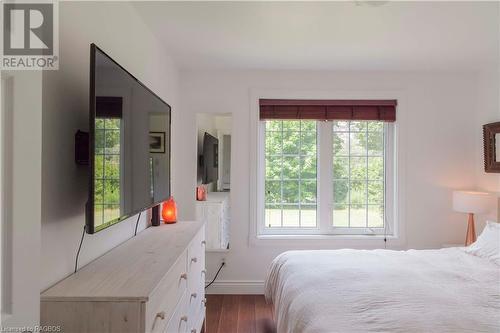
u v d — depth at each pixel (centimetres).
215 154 344
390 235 345
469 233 309
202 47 273
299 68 329
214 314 284
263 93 333
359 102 336
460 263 220
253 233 333
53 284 122
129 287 116
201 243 228
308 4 199
